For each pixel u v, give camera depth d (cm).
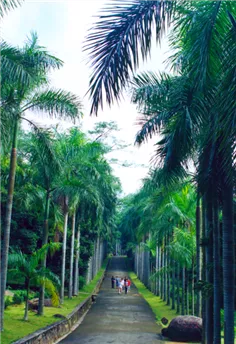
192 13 657
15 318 1550
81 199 2569
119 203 4841
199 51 591
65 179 2028
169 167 970
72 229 2730
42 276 1566
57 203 2298
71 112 1473
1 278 1292
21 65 1106
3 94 1274
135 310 2472
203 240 1132
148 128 1049
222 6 584
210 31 575
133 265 6800
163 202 1980
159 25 592
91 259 4228
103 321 2003
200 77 596
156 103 1055
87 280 3700
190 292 2650
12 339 1155
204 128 797
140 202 2966
